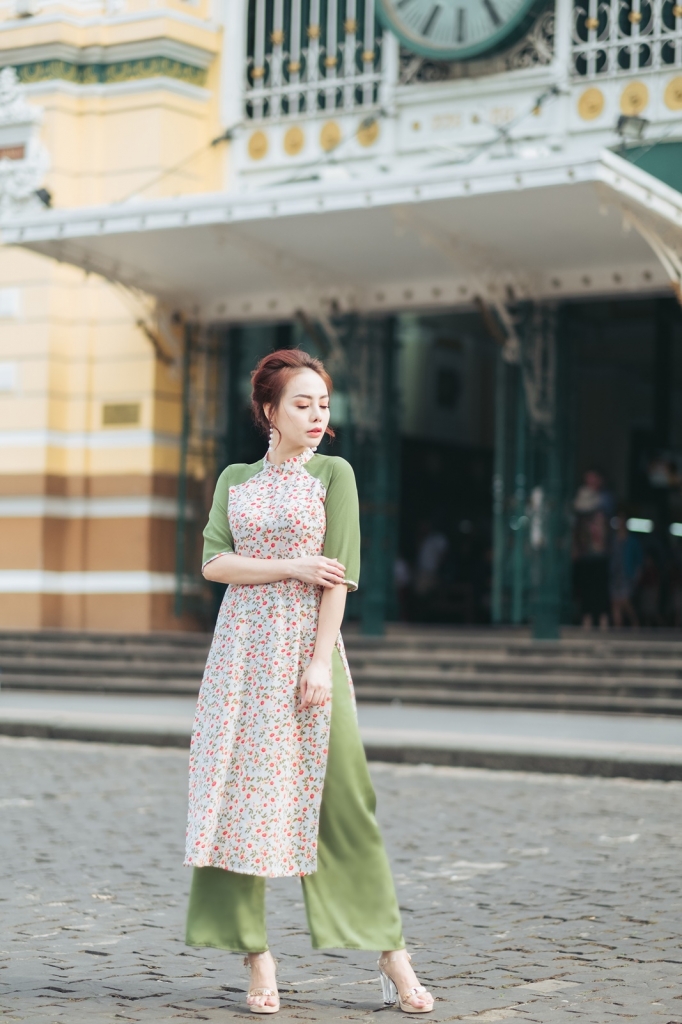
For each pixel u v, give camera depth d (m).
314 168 20.75
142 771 12.47
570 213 16.95
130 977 5.89
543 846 9.08
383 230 18.20
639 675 16.62
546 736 13.76
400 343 21.20
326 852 5.39
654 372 21.42
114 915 7.10
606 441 22.20
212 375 22.14
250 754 5.39
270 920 7.10
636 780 12.22
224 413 22.17
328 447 21.22
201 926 5.40
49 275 21.88
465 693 17.03
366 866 5.39
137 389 21.67
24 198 21.80
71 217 18.67
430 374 24.20
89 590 21.88
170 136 21.41
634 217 16.17
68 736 14.66
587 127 18.73
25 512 21.80
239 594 5.56
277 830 5.33
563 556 19.61
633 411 21.94
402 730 14.23
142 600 21.50
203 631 21.88
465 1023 5.23
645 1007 5.48
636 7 18.48
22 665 19.42
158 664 19.06
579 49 18.84
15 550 21.84
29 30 21.73
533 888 7.81
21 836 9.22
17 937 6.60
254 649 5.47
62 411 22.06
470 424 24.91
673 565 21.69
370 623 20.58
